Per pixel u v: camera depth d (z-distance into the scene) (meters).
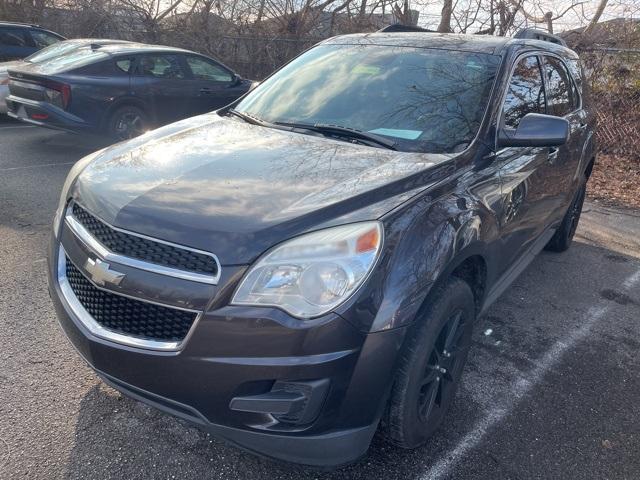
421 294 2.19
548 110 4.10
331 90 3.52
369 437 2.21
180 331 2.09
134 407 2.78
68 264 2.53
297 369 2.00
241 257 2.04
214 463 2.48
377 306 2.08
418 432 2.52
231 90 9.31
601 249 5.64
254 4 14.94
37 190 6.02
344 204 2.26
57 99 7.44
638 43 10.14
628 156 9.25
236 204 2.25
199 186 2.39
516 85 3.54
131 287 2.12
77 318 2.33
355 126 3.18
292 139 3.04
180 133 3.17
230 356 2.01
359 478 2.46
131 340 2.16
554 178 3.99
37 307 3.61
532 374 3.35
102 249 2.24
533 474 2.57
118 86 7.83
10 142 8.33
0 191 5.90
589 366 3.48
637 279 4.90
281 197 2.31
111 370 2.22
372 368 2.09
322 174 2.54
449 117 3.13
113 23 15.27
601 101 9.47
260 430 2.08
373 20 14.48
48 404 2.75
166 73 8.45
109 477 2.36
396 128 3.12
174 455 2.51
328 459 2.16
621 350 3.69
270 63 14.85
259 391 2.04
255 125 3.36
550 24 11.45
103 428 2.62
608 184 8.12
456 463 2.59
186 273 2.06
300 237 2.09
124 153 2.85
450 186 2.63
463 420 2.90
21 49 10.93
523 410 3.01
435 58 3.55
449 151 2.92
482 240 2.66
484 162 2.96
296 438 2.09
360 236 2.12
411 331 2.20
